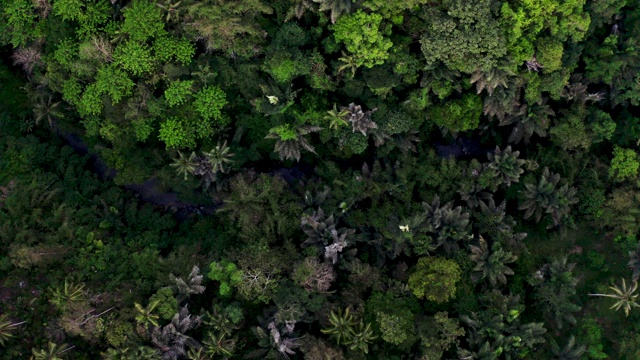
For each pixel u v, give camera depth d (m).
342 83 28.84
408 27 26.92
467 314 27.53
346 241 28.16
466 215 28.52
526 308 29.39
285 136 28.02
